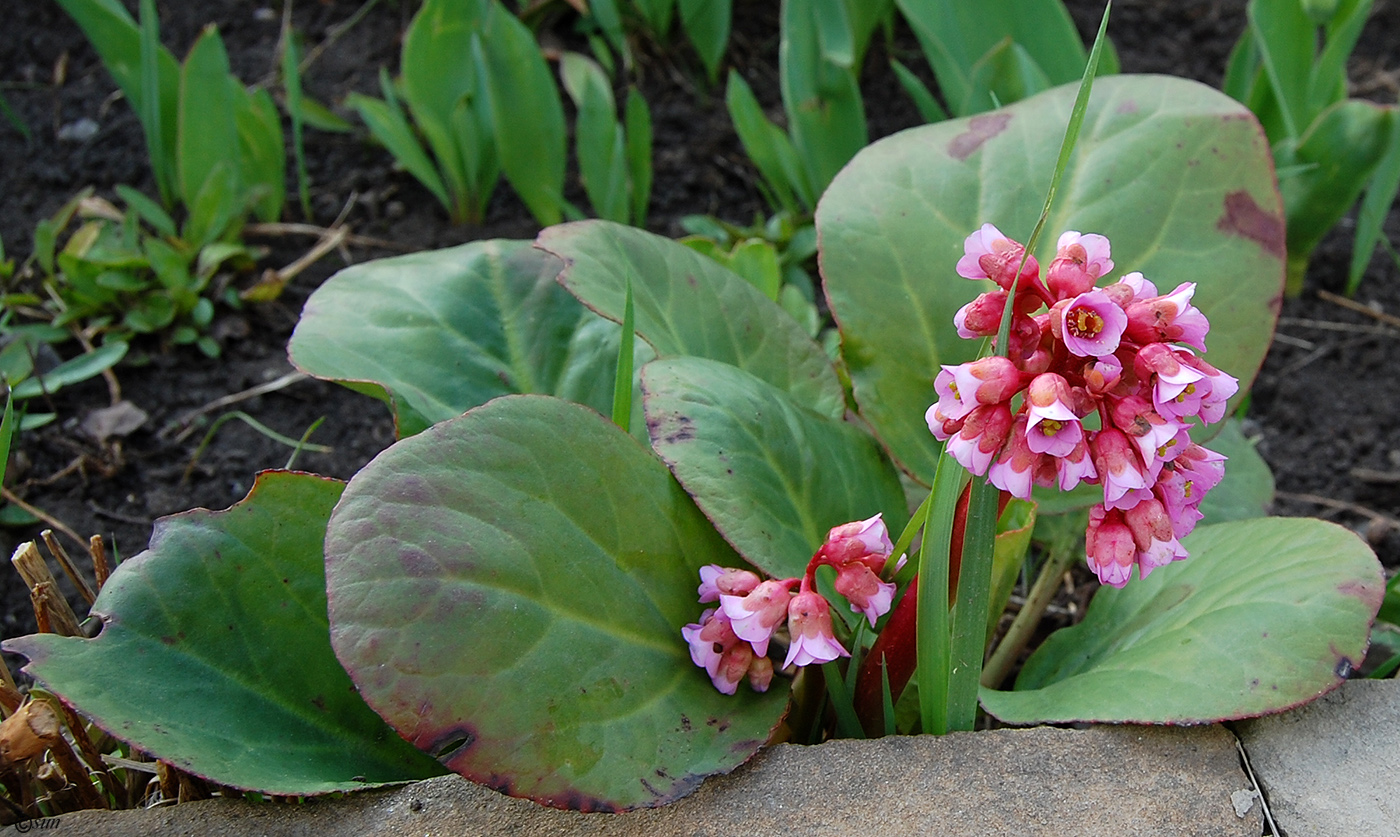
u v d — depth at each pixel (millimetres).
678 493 1158
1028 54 1484
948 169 1257
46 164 1568
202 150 1453
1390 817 1104
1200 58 1788
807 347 1257
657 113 1692
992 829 1099
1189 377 1040
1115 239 1234
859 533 1110
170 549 1132
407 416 1202
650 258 1235
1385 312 1503
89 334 1418
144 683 1103
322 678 1144
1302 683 1107
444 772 1146
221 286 1460
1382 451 1418
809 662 1101
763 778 1111
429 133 1484
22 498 1353
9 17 1740
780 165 1512
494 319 1260
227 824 1103
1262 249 1225
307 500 1159
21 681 1264
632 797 1085
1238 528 1201
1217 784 1115
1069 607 1332
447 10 1453
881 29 1831
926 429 1230
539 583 1103
